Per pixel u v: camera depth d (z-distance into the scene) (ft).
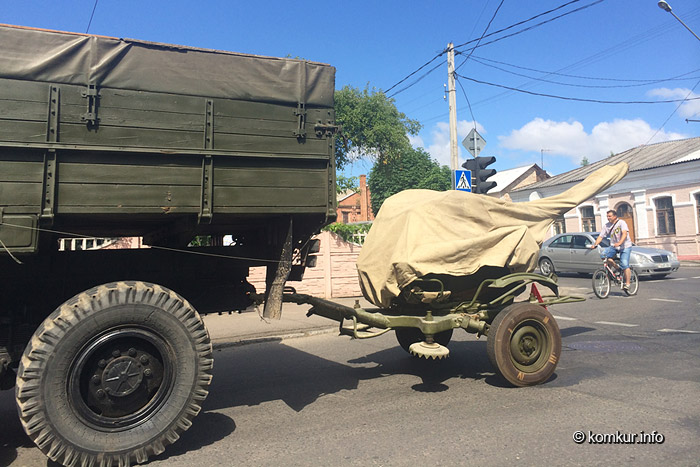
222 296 15.02
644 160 87.92
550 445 10.92
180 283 14.46
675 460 10.04
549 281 17.78
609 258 37.06
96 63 11.05
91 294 10.24
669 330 23.97
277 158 12.89
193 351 10.98
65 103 10.69
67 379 9.78
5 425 13.65
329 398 15.28
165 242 17.02
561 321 27.94
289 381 17.54
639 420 12.28
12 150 10.15
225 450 11.22
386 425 12.60
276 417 13.57
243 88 12.61
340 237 41.16
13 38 10.37
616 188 85.40
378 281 16.70
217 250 14.85
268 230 15.75
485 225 17.06
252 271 32.60
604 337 22.93
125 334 10.38
